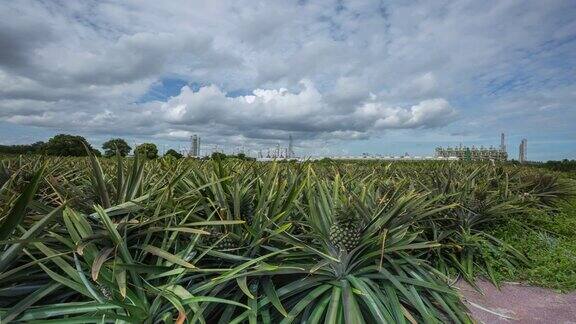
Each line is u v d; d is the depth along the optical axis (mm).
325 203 4266
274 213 4066
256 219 3824
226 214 3928
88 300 2955
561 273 5715
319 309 3188
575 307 4766
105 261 2855
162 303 2932
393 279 3580
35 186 2471
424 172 10656
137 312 2562
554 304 4859
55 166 6199
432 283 3949
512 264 6156
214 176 4246
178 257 3000
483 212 6887
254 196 4402
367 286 3482
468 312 4090
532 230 7777
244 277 3135
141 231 3416
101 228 3361
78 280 2727
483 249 6012
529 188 10734
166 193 3762
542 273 5758
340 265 3678
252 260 3141
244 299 3371
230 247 3715
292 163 7551
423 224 6414
